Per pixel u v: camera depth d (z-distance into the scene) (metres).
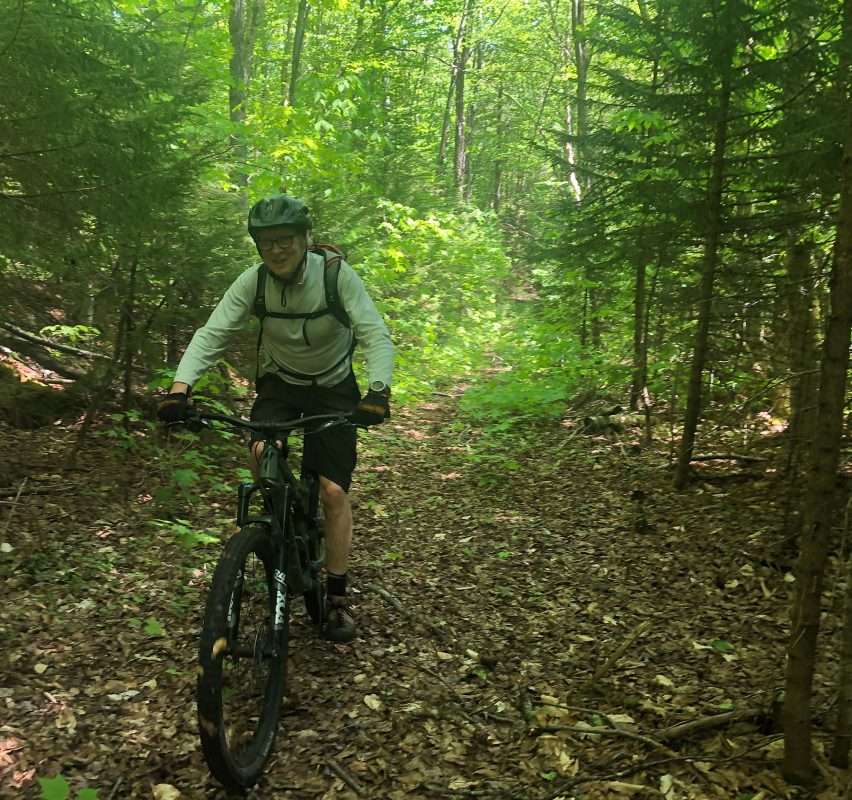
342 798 2.54
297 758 2.76
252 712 2.75
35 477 5.41
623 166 7.39
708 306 6.04
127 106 4.97
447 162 29.22
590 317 10.38
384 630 3.83
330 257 3.20
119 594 3.97
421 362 11.64
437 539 5.27
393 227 12.45
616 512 5.76
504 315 16.33
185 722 2.91
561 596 4.32
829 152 4.93
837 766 2.63
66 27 4.64
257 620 2.81
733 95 5.88
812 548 2.50
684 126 6.09
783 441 5.02
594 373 9.73
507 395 8.94
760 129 5.51
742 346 6.20
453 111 31.83
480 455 7.60
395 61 17.31
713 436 6.76
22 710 2.89
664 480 6.45
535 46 24.03
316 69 15.27
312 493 3.44
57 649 3.38
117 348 5.95
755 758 2.71
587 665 3.52
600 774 2.68
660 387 8.31
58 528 4.66
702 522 5.34
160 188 5.14
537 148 8.58
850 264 2.37
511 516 5.76
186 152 5.96
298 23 14.03
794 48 5.74
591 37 8.51
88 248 5.20
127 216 4.89
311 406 3.38
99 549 4.47
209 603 2.47
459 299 15.05
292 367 3.32
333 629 3.61
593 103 7.95
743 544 4.81
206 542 4.51
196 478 5.18
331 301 3.16
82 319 6.07
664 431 8.05
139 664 3.32
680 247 6.49
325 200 8.84
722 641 3.70
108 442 6.32
